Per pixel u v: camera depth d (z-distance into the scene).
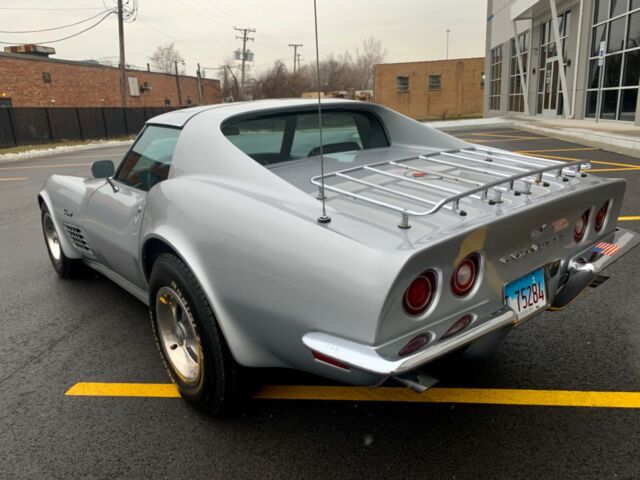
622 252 2.60
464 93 41.31
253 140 2.75
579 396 2.51
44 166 15.67
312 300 1.83
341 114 3.20
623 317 3.29
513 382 2.66
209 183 2.38
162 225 2.44
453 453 2.15
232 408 2.40
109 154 19.23
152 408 2.58
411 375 1.86
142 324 3.58
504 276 2.05
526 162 2.91
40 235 6.37
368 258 1.71
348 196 2.19
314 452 2.20
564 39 19.36
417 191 2.32
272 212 2.04
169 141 2.84
